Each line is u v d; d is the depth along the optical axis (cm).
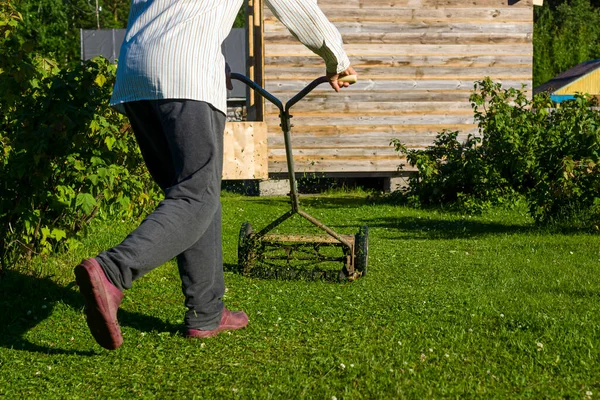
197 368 311
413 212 1035
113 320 279
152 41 312
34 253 548
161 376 301
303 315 407
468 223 912
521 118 1031
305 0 319
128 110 322
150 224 293
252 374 302
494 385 288
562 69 4425
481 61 1365
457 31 1358
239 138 1240
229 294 466
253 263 552
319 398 272
